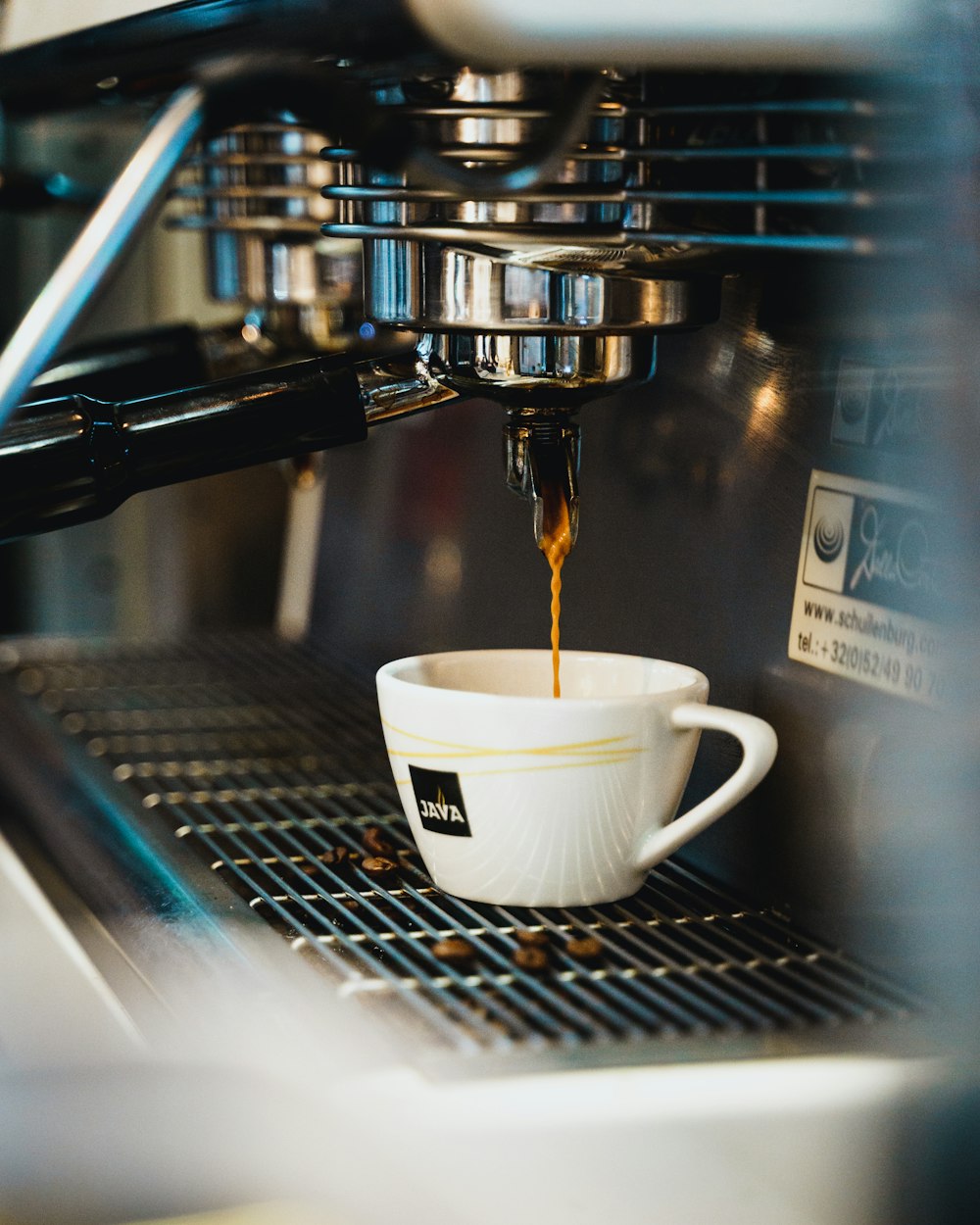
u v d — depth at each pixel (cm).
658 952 47
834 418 50
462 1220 32
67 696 85
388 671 52
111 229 36
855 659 48
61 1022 46
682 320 47
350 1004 42
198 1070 37
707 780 56
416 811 51
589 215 44
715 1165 34
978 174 36
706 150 41
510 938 48
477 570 77
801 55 32
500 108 42
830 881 49
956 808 42
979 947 40
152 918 51
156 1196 34
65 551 113
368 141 43
